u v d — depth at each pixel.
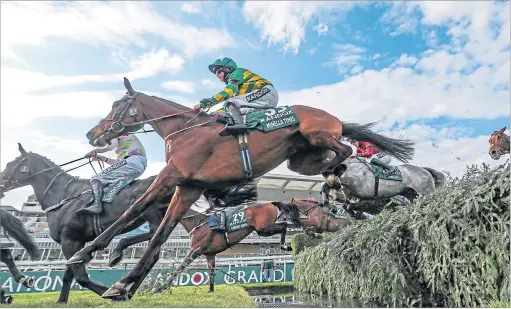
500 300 2.21
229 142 2.76
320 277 5.37
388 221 3.30
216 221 5.26
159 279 4.73
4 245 4.11
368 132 3.20
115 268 6.98
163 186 2.69
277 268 8.41
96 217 3.55
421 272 3.00
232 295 4.63
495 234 2.27
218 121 2.81
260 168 2.80
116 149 4.21
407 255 3.15
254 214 5.38
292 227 6.13
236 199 3.74
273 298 5.30
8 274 6.16
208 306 3.24
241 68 3.14
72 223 3.54
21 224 4.07
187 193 2.83
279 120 2.82
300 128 2.85
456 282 2.51
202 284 7.54
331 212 5.98
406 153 3.27
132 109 3.26
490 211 2.33
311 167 3.15
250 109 2.96
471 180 2.66
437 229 2.56
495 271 2.25
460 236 2.47
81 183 3.91
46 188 3.92
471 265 2.40
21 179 3.91
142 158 4.16
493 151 4.54
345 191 4.89
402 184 4.89
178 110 3.19
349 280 4.13
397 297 3.04
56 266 7.18
